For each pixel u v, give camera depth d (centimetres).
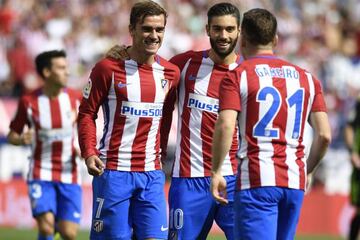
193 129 2533
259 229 2092
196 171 2523
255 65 2144
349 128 3906
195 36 6362
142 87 2417
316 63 6494
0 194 4841
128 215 2444
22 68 5669
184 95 2550
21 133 3331
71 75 5750
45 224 3238
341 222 5012
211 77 2528
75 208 3288
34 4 6309
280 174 2106
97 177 2447
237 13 2464
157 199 2442
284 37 6694
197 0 6719
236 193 2138
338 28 7062
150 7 2369
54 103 3309
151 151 2453
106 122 2445
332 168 5306
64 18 6181
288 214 2139
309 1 7225
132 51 2428
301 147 2156
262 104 2117
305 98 2162
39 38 5912
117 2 6494
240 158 2141
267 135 2119
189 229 2530
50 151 3284
